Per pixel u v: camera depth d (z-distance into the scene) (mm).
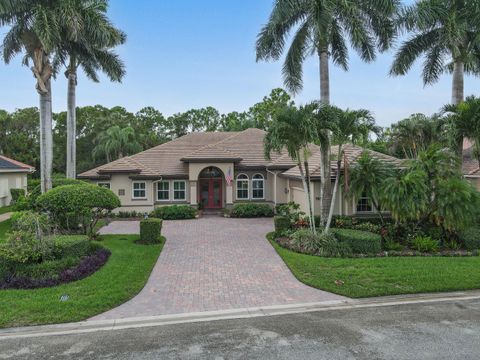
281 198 24188
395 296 9023
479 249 13344
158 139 56938
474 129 14734
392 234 14430
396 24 17422
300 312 8008
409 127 22547
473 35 17859
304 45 18344
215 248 14438
